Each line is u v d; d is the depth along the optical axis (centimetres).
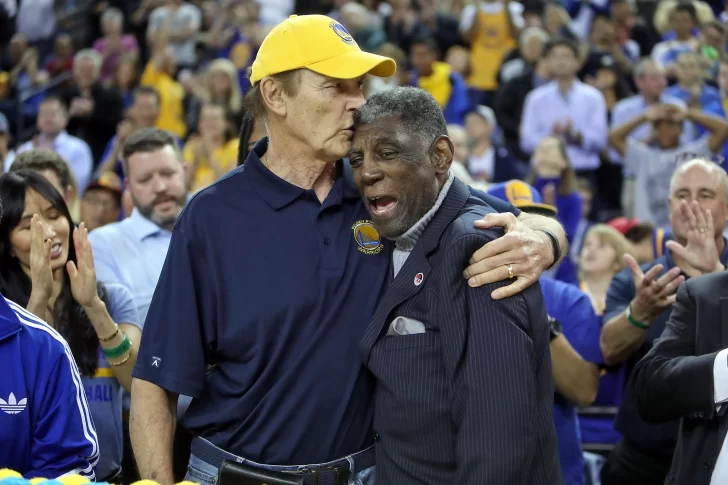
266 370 240
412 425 228
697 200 334
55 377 229
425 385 226
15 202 294
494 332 221
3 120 648
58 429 227
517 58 881
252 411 240
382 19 985
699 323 265
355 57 236
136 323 319
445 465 227
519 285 225
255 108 251
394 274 244
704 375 252
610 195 732
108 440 305
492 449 214
